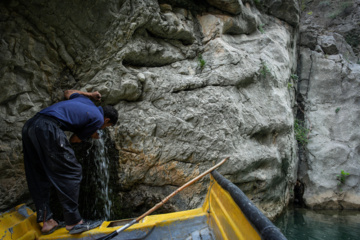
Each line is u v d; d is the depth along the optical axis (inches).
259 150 155.8
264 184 156.4
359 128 222.2
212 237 85.6
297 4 218.8
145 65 140.0
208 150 132.9
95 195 120.5
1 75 101.0
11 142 104.2
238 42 176.6
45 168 86.2
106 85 124.4
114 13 120.0
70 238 87.7
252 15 180.7
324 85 243.1
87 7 114.0
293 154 200.2
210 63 152.0
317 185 203.3
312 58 254.1
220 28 158.9
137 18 124.7
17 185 105.1
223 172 135.6
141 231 89.7
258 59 171.8
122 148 125.5
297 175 218.1
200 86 142.9
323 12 285.1
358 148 217.0
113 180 125.3
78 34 118.1
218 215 81.9
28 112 109.7
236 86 154.3
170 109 134.3
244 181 147.6
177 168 129.4
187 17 157.5
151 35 140.4
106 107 104.0
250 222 50.5
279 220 168.7
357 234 144.5
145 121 127.6
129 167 125.3
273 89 173.5
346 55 259.8
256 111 160.1
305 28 263.9
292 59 231.8
